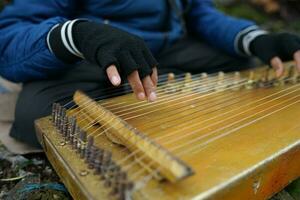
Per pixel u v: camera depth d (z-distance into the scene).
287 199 1.09
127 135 0.85
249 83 1.37
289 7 3.53
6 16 1.43
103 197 0.70
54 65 1.23
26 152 1.33
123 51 0.97
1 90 1.75
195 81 1.38
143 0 1.58
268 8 3.51
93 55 0.99
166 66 1.76
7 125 1.48
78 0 1.55
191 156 0.83
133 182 0.68
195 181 0.74
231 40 1.71
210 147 0.87
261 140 0.92
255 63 1.95
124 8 1.55
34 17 1.41
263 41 1.53
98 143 0.89
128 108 1.11
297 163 0.97
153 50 1.67
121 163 0.77
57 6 1.45
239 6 3.60
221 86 1.33
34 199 1.13
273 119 1.04
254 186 0.83
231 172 0.77
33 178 1.23
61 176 0.93
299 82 1.40
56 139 0.95
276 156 0.86
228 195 0.76
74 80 1.35
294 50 1.43
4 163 1.31
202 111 1.10
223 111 1.10
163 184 0.72
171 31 1.73
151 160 0.75
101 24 1.06
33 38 1.22
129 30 1.58
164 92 1.25
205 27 1.87
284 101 1.19
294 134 0.96
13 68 1.32
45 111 1.25
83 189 0.74
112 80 0.93
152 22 1.65
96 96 1.33
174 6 1.72
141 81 0.99
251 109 1.12
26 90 1.33
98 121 0.97
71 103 1.15
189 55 1.79
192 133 0.94
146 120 1.02
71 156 0.86
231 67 1.83
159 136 0.93
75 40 1.07
